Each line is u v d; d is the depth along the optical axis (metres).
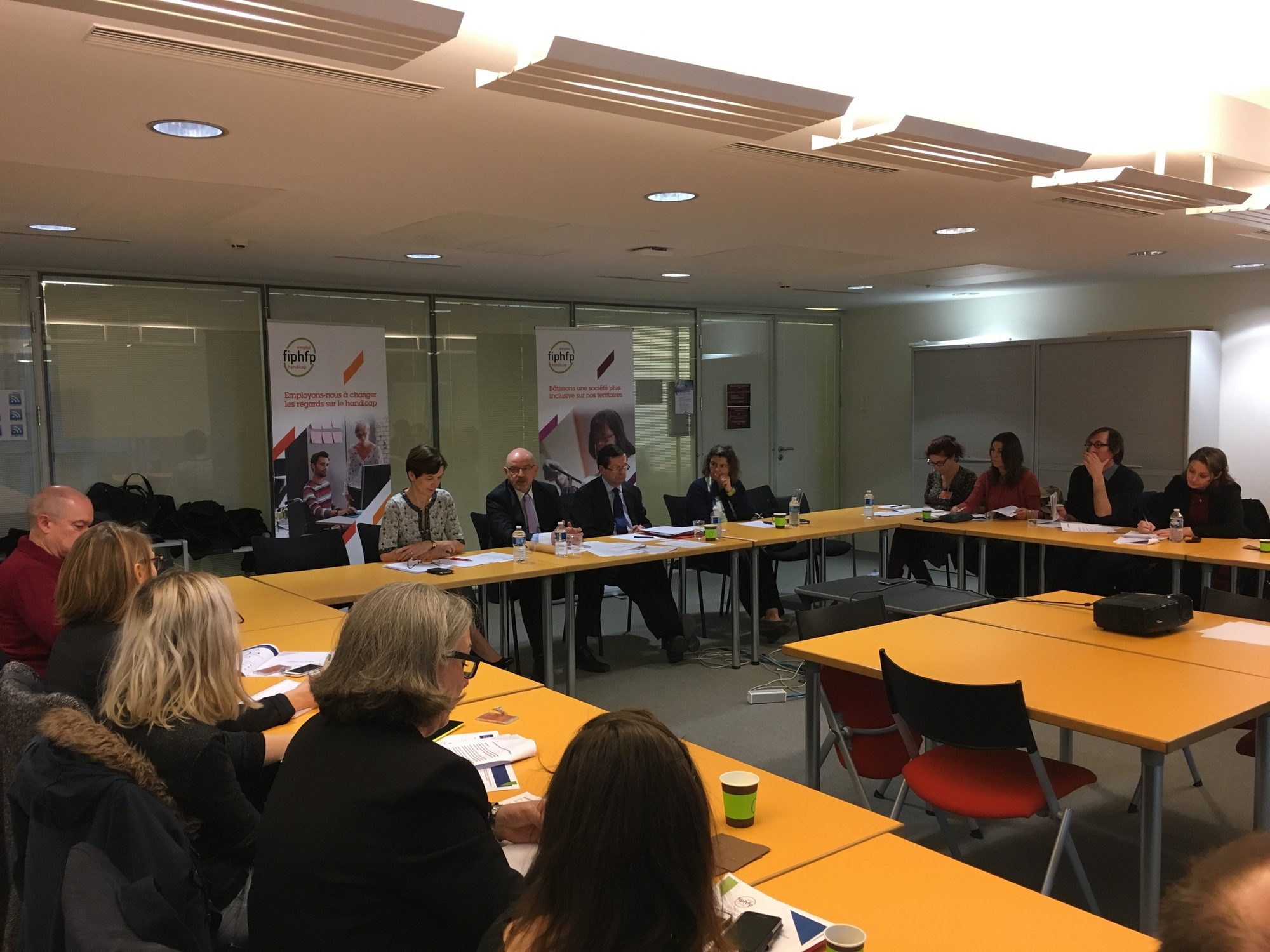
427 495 5.11
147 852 1.57
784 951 1.36
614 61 2.23
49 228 4.69
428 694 1.51
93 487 6.07
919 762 2.80
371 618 1.55
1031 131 3.46
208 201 4.11
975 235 5.31
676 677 5.31
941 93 3.19
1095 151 3.68
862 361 10.12
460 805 1.43
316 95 2.71
